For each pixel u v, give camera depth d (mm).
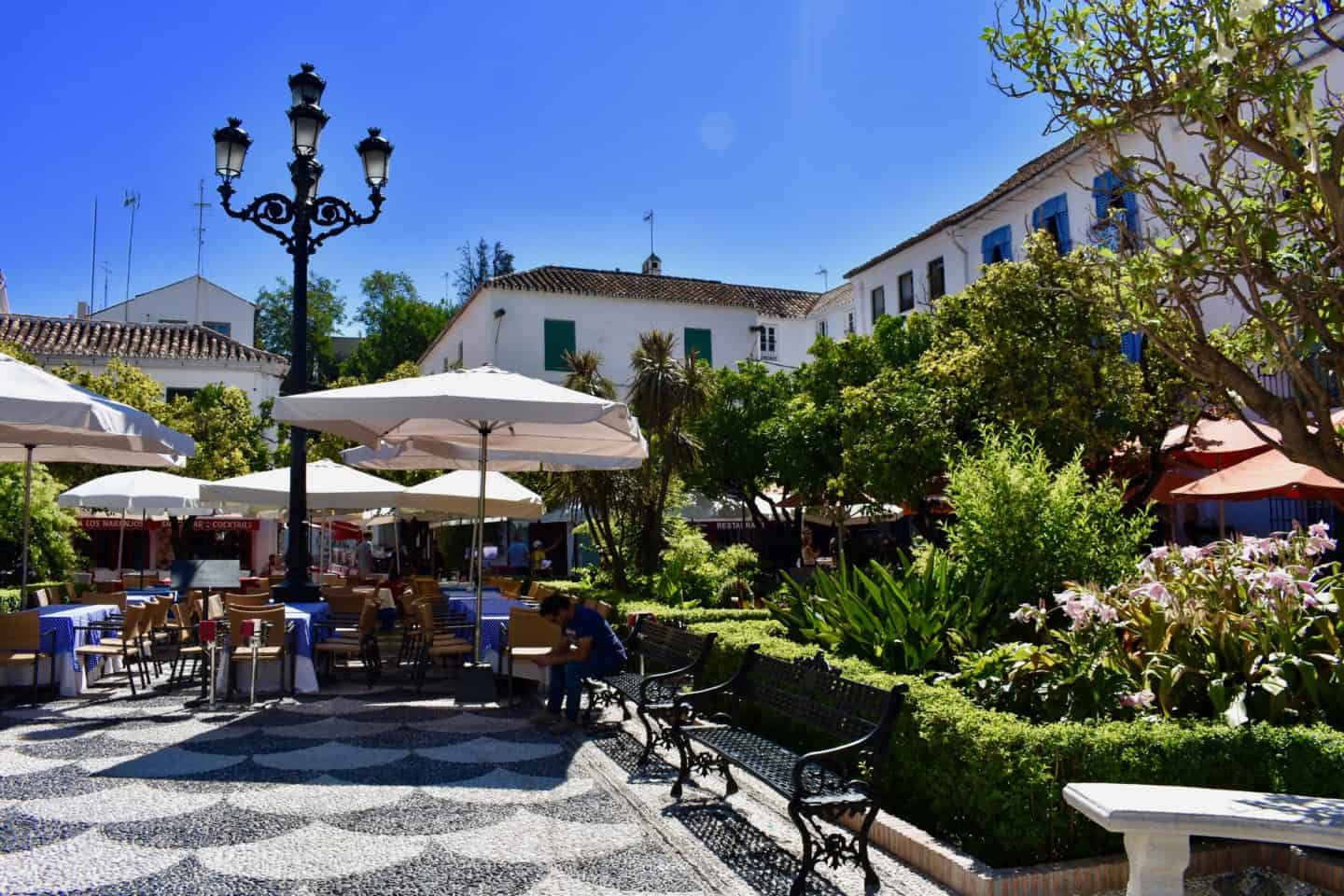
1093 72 5398
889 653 6902
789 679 6000
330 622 12055
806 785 4930
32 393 8391
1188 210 5141
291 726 8406
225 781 6465
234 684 10016
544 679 10062
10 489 15781
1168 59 5172
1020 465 7875
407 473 27938
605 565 18031
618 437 11188
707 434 22078
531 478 21312
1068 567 7371
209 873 4723
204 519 31938
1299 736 4828
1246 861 5016
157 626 11297
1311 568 6281
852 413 15219
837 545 24906
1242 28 4719
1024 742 4719
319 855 5016
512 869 4852
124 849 5039
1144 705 5441
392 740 7871
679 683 8000
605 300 32625
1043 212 19391
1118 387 12656
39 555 16141
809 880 4723
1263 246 4930
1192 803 4070
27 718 8719
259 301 65062
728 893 4547
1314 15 4797
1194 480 13312
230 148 12594
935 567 7465
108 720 8656
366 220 13172
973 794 4816
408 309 58719
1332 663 5465
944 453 13484
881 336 19469
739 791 6402
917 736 5371
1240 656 5621
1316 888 4750
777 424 20062
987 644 7051
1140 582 6332
